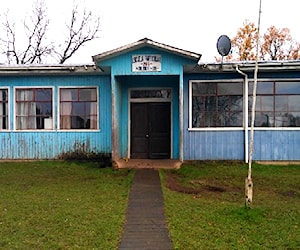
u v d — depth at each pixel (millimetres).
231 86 14234
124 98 14906
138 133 15000
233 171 12523
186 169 12750
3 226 7055
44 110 14727
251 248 6074
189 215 7684
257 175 12023
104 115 14523
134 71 12883
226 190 10211
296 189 10336
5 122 14812
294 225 7184
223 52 13781
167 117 14938
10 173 12297
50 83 14633
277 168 13094
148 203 8617
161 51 12836
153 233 6785
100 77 14562
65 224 7141
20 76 14672
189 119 14258
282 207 8422
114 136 13148
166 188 10141
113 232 6770
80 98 14664
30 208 8148
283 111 13984
